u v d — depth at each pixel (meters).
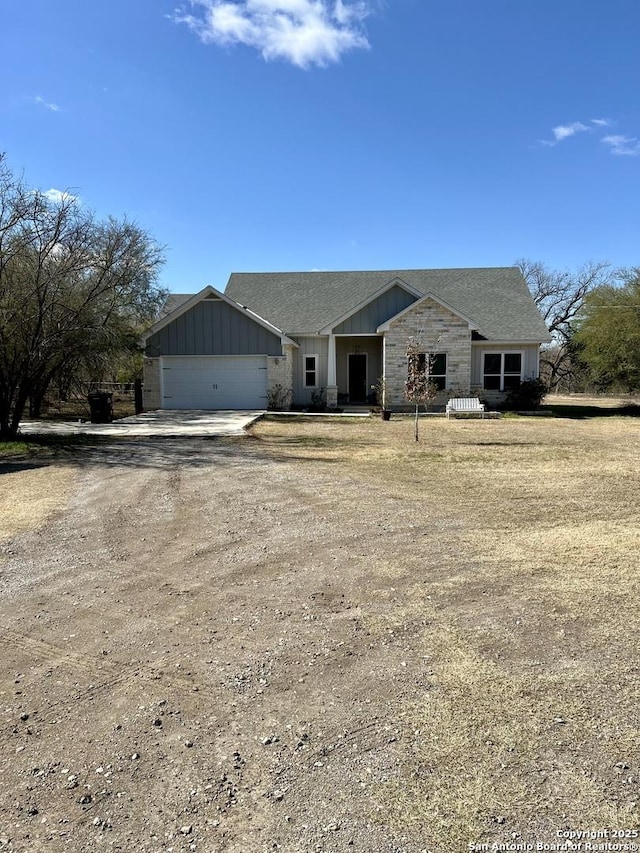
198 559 5.07
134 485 8.27
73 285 15.91
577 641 3.51
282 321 24.06
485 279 26.00
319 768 2.42
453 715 2.77
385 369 21.31
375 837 2.06
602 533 5.79
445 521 6.29
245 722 2.75
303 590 4.36
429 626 3.74
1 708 2.89
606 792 2.25
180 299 26.48
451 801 2.22
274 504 7.09
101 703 2.93
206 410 21.95
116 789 2.32
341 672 3.19
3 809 2.22
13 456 11.07
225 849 2.02
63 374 20.36
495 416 19.73
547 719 2.73
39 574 4.73
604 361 22.19
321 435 14.50
